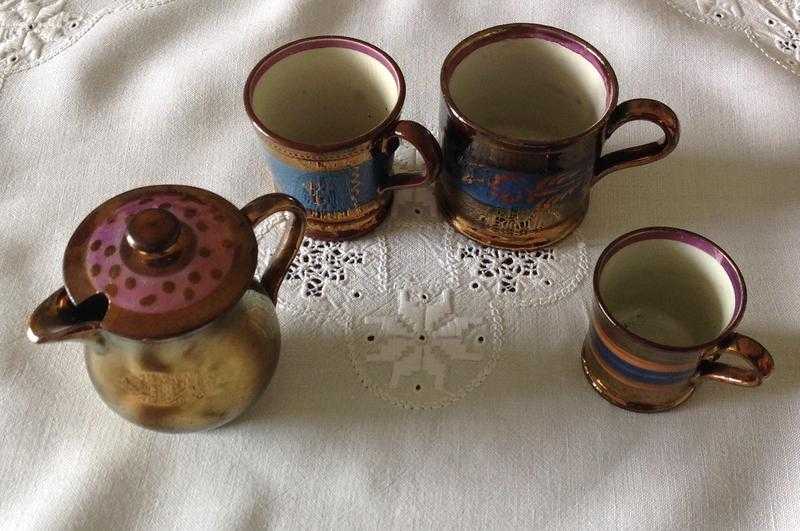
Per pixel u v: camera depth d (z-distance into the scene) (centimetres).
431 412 56
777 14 79
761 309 60
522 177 55
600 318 50
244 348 48
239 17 80
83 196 67
